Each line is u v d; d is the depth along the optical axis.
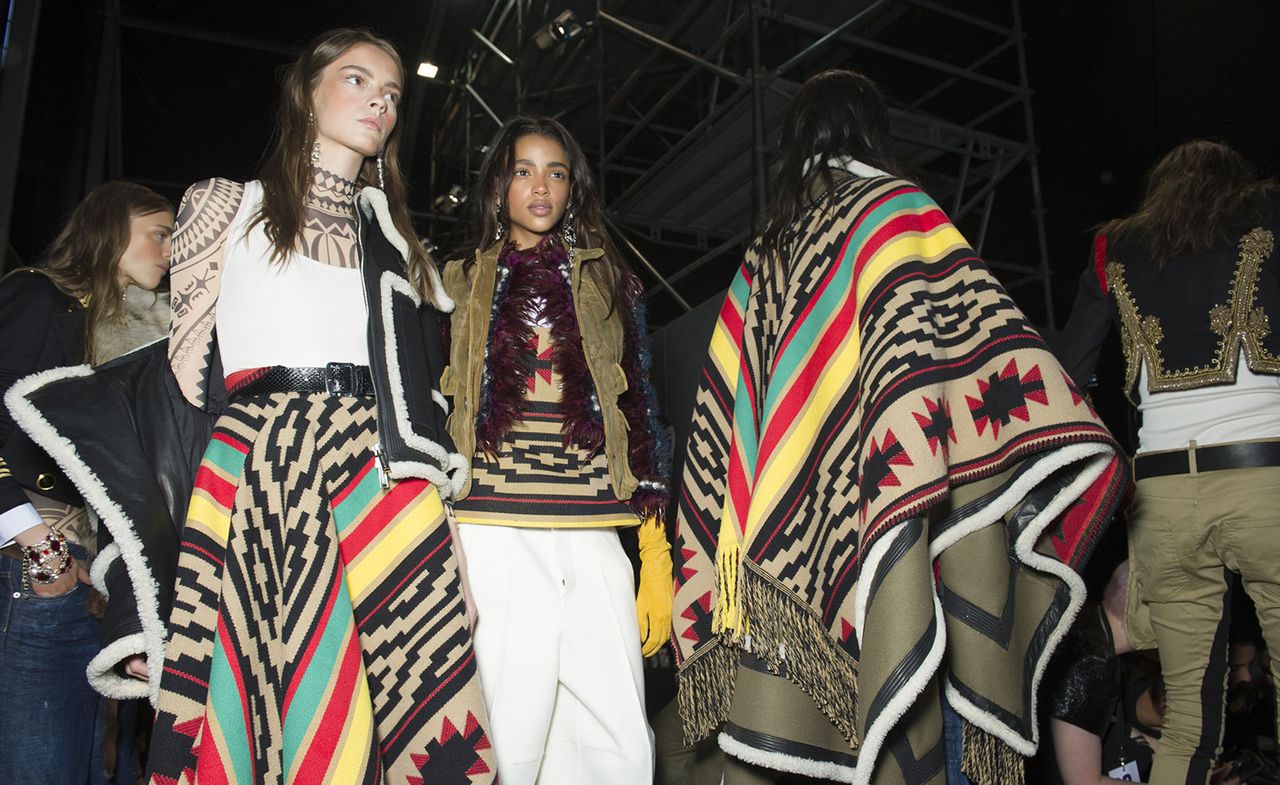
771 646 1.58
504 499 1.91
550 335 2.04
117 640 1.49
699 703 1.75
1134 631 2.30
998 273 5.40
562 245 2.20
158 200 2.16
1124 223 2.48
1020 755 1.51
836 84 1.90
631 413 2.13
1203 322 2.24
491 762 1.54
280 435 1.52
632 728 1.91
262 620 1.46
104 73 5.80
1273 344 2.16
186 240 1.64
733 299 1.95
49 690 1.82
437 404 1.78
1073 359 2.54
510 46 6.54
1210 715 2.15
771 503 1.62
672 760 2.48
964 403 1.53
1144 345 2.34
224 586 1.44
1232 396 2.19
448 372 2.02
